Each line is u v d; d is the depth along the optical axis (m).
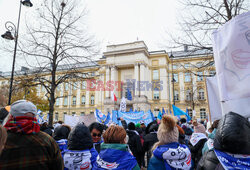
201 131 4.44
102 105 39.91
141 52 38.34
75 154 2.62
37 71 12.23
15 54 11.05
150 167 2.32
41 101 26.86
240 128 1.41
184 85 37.47
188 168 2.18
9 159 1.75
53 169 1.97
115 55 40.50
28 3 11.02
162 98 37.69
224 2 7.88
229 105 2.18
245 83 2.10
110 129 2.41
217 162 1.62
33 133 1.91
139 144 4.93
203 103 33.69
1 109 3.22
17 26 11.44
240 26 2.22
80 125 2.83
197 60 28.59
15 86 12.22
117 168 2.11
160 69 39.19
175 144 2.35
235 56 2.22
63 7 12.38
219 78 2.35
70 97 43.84
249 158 1.39
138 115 9.45
